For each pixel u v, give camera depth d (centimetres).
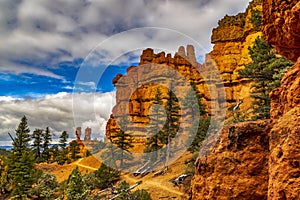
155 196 2241
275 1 836
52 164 5475
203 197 919
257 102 2322
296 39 795
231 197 819
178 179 2384
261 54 2406
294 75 725
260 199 780
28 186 3900
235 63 4972
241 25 5797
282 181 523
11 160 4378
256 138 847
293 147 531
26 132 5591
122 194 2352
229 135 926
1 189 4247
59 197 3312
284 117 623
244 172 828
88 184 2983
